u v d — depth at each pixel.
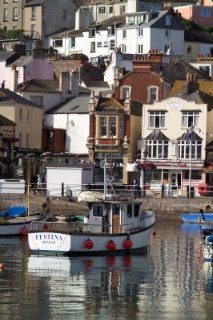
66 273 170.88
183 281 166.75
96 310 144.88
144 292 157.25
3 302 147.50
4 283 160.75
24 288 157.25
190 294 156.75
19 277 166.00
